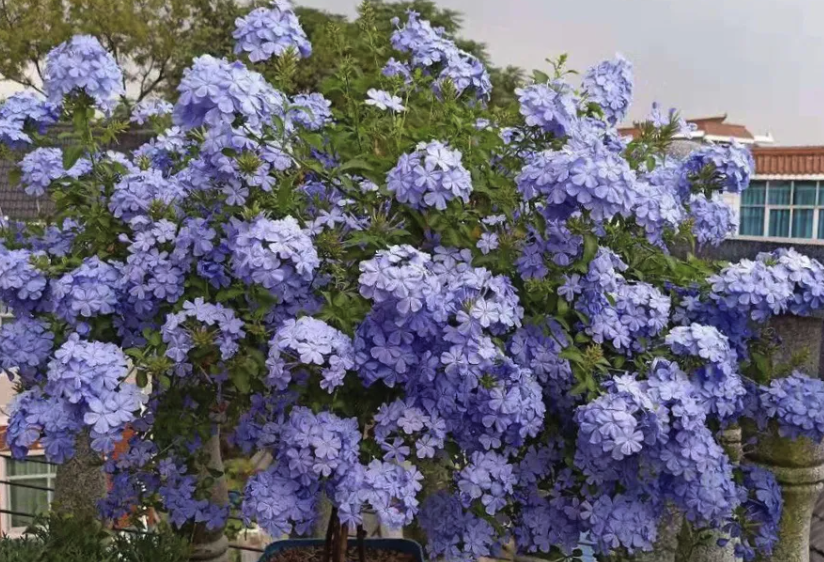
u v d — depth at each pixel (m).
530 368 1.95
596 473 1.89
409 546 2.29
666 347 2.08
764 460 2.44
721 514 1.88
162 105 2.58
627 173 1.77
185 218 2.01
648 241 2.17
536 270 1.91
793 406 2.17
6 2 14.70
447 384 1.75
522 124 2.15
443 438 1.78
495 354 1.73
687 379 1.95
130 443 2.09
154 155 2.42
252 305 1.89
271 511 1.67
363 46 2.42
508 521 2.07
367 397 1.88
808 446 2.38
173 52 15.34
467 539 1.91
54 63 2.10
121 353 1.80
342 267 1.93
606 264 1.99
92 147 2.20
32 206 5.45
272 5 2.12
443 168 1.78
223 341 1.83
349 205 2.02
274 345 1.68
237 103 1.74
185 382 2.06
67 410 1.79
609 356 2.10
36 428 1.81
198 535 2.52
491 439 1.83
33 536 2.52
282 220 1.83
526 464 2.00
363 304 1.85
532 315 2.00
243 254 1.74
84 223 2.28
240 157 1.86
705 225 2.44
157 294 1.92
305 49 2.15
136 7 15.31
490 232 2.02
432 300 1.66
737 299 2.09
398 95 2.36
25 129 2.39
